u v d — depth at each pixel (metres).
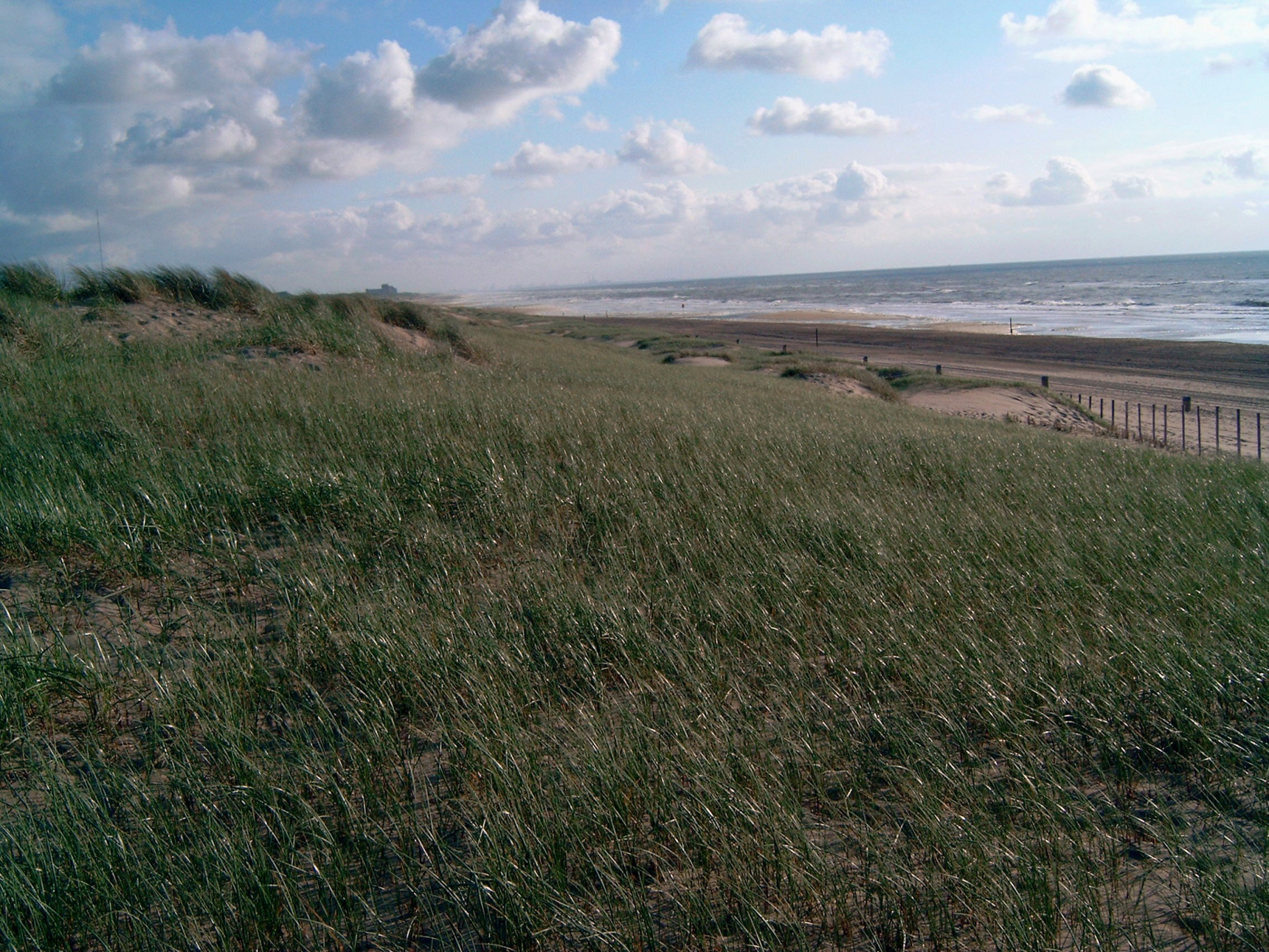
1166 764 3.47
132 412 7.16
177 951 2.34
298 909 2.51
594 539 5.58
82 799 2.77
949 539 5.72
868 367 36.56
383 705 3.45
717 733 3.32
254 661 3.69
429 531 5.24
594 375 17.62
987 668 3.91
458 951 2.40
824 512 6.04
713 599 4.52
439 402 8.36
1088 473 8.48
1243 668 3.92
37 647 3.69
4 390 7.58
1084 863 2.80
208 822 2.72
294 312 13.68
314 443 6.77
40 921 2.35
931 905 2.55
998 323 69.69
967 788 3.11
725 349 40.69
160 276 13.68
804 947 2.41
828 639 4.26
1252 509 6.91
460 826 2.90
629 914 2.46
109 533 4.70
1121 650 4.11
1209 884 2.65
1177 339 48.75
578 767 3.07
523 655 3.88
